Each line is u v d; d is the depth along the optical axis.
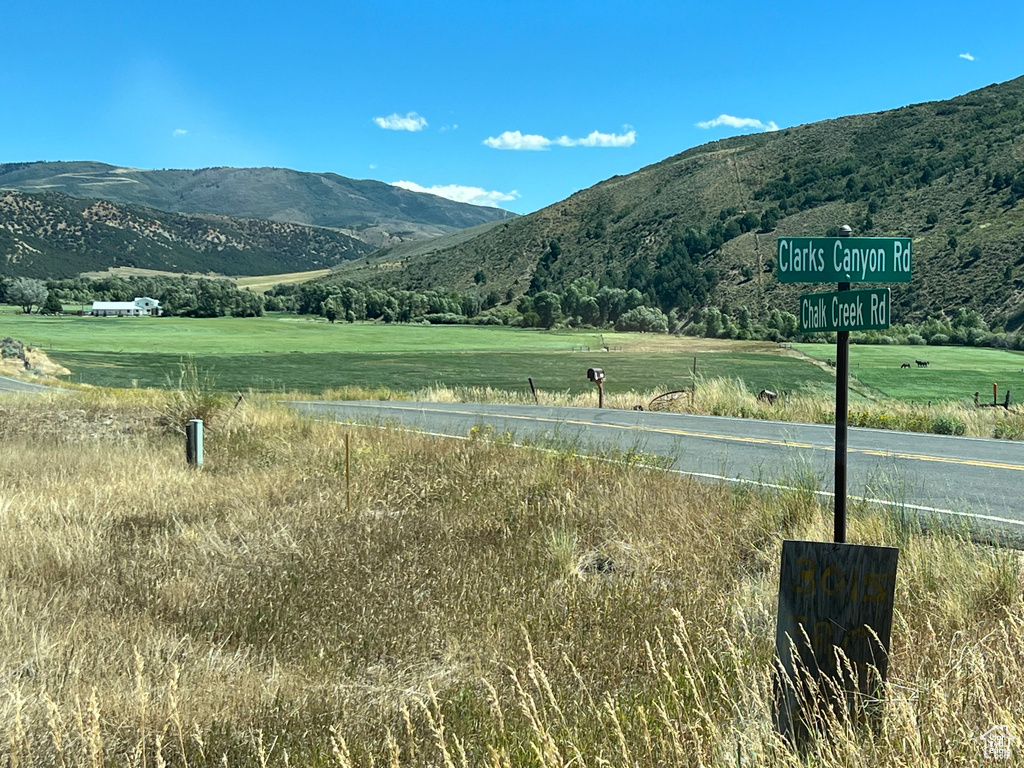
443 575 6.25
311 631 5.27
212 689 4.32
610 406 24.41
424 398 29.55
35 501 8.65
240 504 8.73
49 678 4.33
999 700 3.43
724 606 5.09
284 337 134.88
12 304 195.88
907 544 6.11
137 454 12.02
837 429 3.95
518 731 3.71
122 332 132.75
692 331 145.50
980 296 118.94
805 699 3.38
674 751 3.33
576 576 6.11
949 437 15.00
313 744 3.71
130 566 6.54
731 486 9.23
